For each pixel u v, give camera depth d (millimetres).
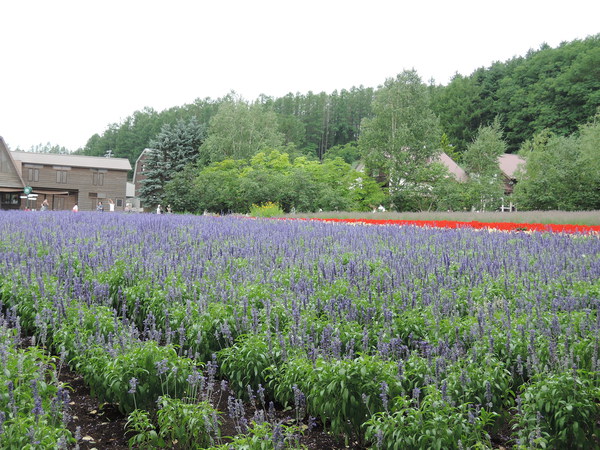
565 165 37531
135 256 9414
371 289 6988
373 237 13508
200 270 8070
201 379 4777
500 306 6707
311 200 43625
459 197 44156
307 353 5250
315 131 125188
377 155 49812
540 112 75812
